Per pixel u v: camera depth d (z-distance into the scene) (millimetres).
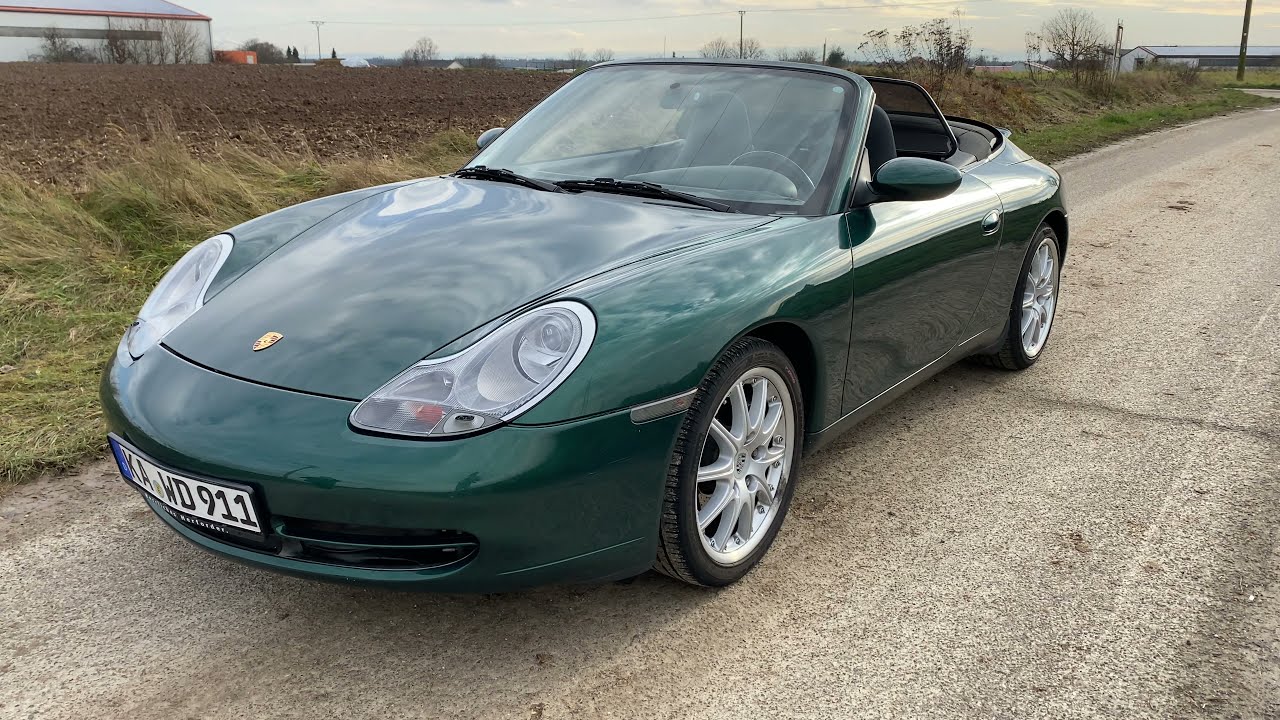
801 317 2361
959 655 2166
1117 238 7047
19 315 4289
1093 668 2129
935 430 3502
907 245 2816
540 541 1903
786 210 2652
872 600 2383
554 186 2852
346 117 17984
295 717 1915
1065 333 4742
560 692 2006
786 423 2506
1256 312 5090
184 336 2186
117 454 2172
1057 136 14469
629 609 2316
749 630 2244
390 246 2406
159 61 71562
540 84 34469
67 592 2340
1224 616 2342
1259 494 3006
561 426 1860
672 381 2004
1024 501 2949
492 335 1956
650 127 3053
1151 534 2752
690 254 2271
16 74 38000
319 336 2043
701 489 2359
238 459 1867
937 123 3982
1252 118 21250
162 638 2168
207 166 6602
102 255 5148
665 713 1951
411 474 1791
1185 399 3844
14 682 1997
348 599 2340
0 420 3225
